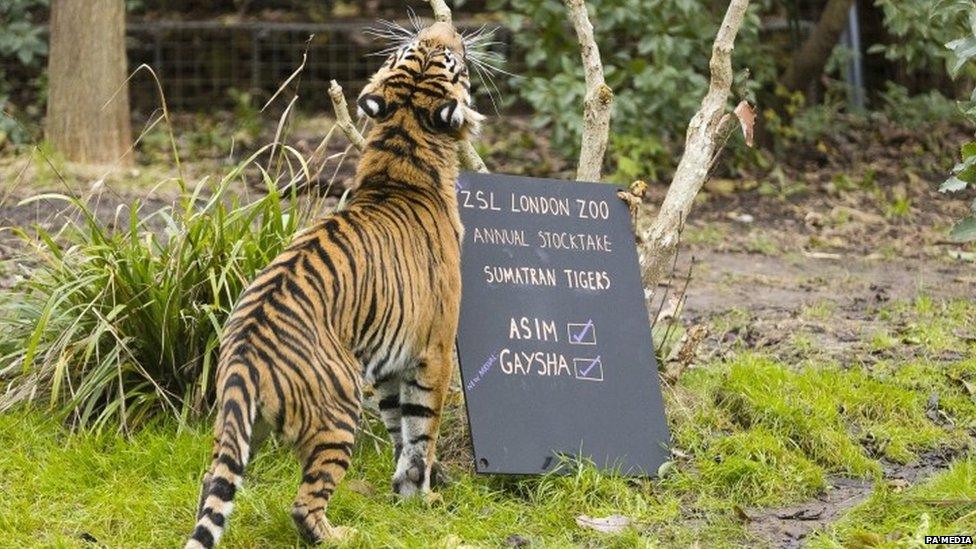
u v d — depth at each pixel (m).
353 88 25.30
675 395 10.73
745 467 9.69
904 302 14.70
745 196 20.38
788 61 23.62
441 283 8.89
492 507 9.10
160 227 15.79
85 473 9.29
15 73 24.86
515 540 8.64
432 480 9.39
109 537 8.47
